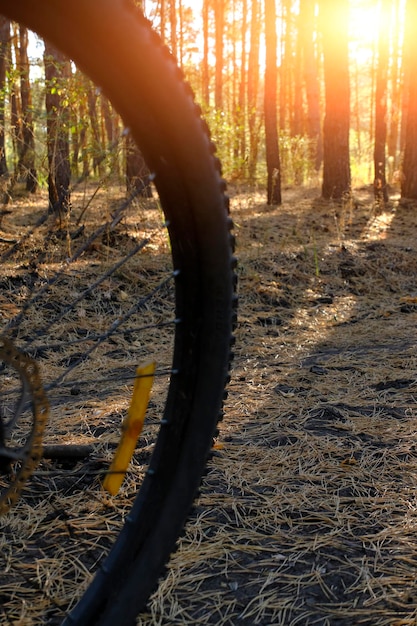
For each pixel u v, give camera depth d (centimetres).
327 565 194
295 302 557
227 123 1120
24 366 119
